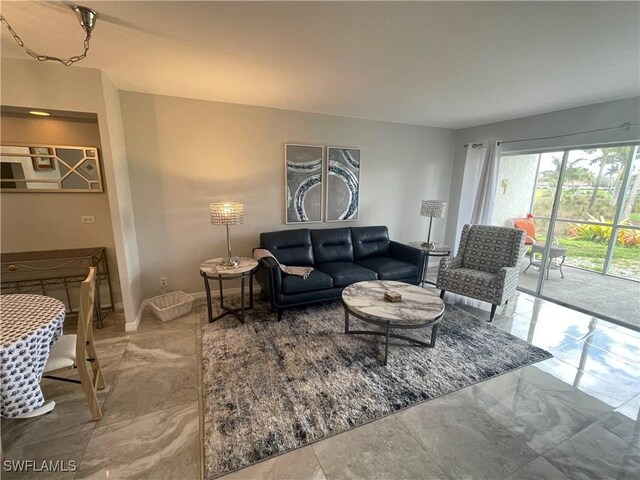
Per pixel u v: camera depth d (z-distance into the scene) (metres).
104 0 1.38
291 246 3.39
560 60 2.05
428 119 3.94
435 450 1.49
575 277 3.75
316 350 2.36
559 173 3.54
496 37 1.75
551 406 1.80
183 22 1.60
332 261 3.55
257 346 2.40
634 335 2.69
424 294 2.50
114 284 3.01
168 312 2.81
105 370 2.10
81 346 1.54
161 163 2.99
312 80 2.49
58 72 2.16
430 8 1.45
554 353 2.39
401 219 4.50
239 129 3.25
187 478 1.33
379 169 4.15
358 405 1.78
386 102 3.14
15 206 2.57
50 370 1.51
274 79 2.47
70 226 2.76
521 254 3.11
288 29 1.67
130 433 1.57
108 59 2.08
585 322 2.95
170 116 2.95
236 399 1.81
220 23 1.61
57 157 2.62
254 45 1.87
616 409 1.79
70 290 2.83
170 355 2.29
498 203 4.34
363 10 1.47
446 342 2.53
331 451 1.48
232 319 2.88
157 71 2.30
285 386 1.94
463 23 1.59
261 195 3.48
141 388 1.91
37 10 1.48
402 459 1.44
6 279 2.40
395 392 1.90
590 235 3.58
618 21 1.55
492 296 2.91
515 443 1.54
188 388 1.92
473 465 1.42
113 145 2.45
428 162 4.51
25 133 2.51
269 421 1.65
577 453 1.48
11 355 1.25
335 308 3.16
